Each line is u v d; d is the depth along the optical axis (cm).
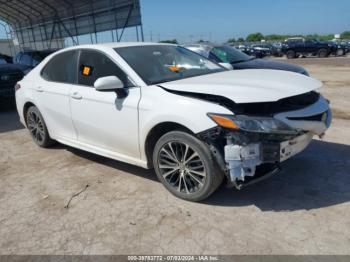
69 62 433
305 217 290
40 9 2269
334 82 1115
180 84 323
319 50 2691
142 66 366
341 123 572
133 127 343
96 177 397
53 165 445
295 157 420
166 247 261
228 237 269
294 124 289
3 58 1251
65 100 423
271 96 280
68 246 269
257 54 2938
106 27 1892
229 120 274
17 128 666
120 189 362
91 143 414
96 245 269
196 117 290
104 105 368
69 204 336
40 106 475
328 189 337
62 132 457
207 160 296
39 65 502
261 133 271
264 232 273
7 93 820
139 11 1631
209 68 423
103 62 383
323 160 408
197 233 276
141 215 307
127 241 271
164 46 437
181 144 313
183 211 310
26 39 2770
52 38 2423
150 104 323
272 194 333
